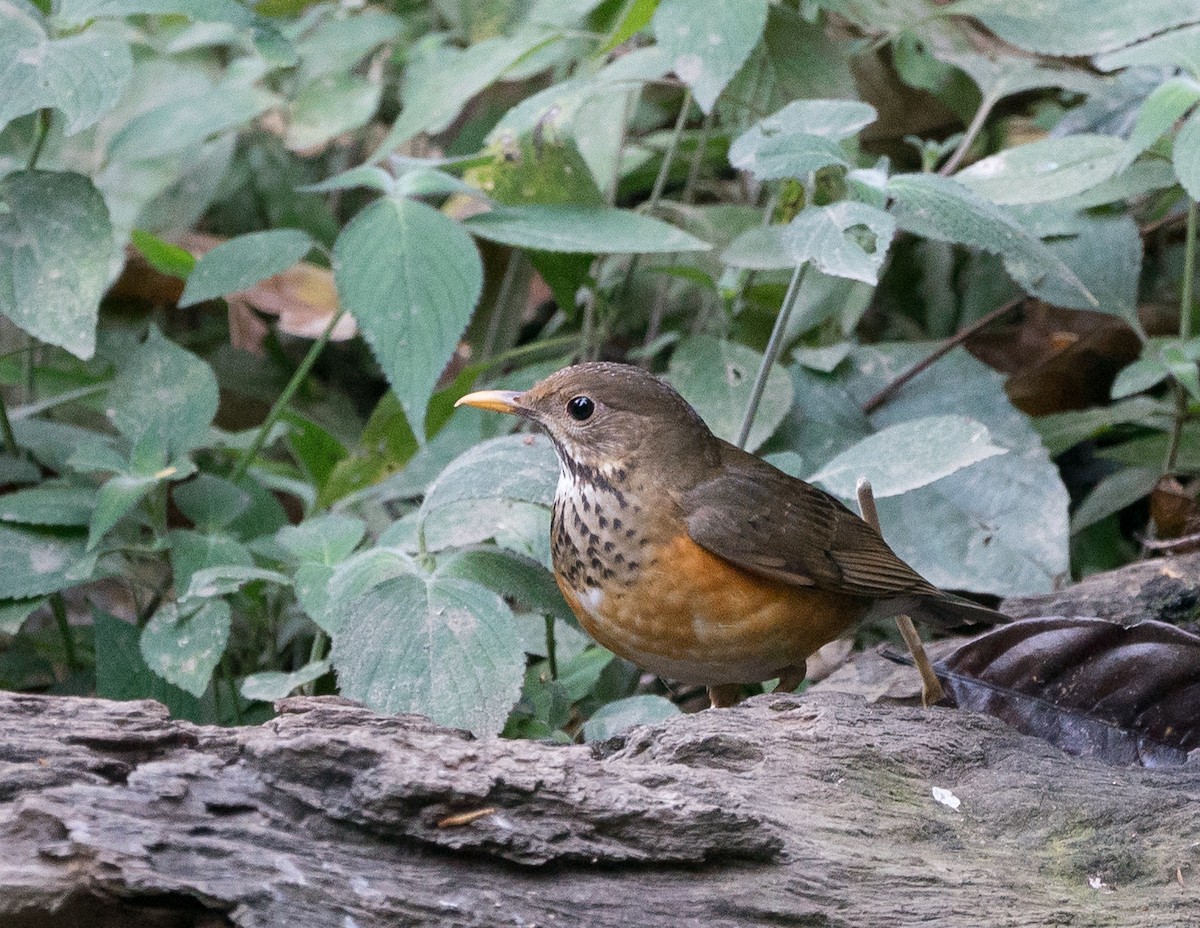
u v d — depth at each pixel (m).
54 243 8.70
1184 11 10.95
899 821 6.06
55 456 10.23
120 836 5.11
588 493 7.83
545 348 13.51
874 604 8.41
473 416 11.33
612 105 12.67
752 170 8.33
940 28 12.75
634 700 7.71
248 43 15.56
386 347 8.79
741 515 7.62
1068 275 7.97
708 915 5.49
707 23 9.63
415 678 7.20
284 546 8.75
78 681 9.82
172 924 5.09
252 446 10.62
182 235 14.13
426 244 8.97
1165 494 10.73
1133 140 9.26
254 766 5.53
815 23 12.64
